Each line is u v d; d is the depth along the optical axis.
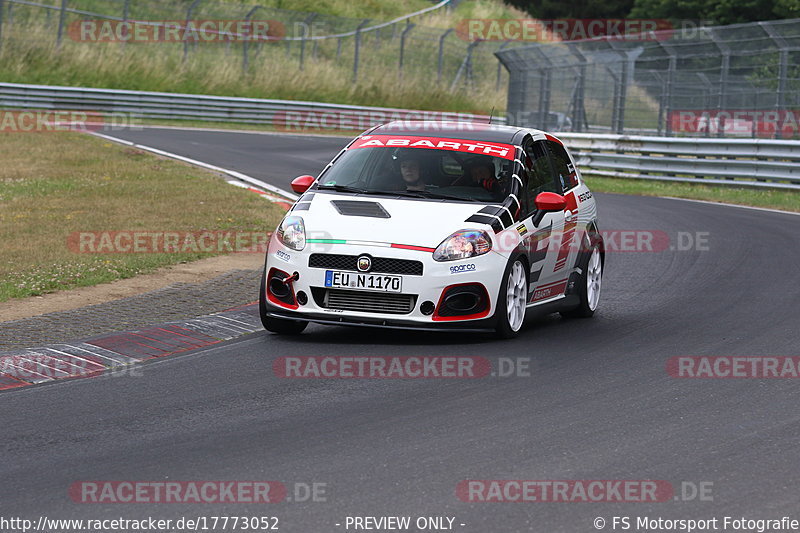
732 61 87.31
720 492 16.55
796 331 30.16
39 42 139.25
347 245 26.97
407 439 19.30
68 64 139.00
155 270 39.47
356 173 30.38
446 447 18.80
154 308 32.25
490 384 23.56
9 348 26.70
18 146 84.56
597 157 91.50
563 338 29.16
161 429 20.00
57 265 39.34
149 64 146.25
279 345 27.66
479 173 29.75
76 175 68.69
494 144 31.09
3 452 18.55
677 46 93.44
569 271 32.16
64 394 22.73
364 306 27.02
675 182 83.94
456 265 26.84
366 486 16.67
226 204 57.41
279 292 27.88
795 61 81.25
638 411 21.44
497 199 29.08
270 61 160.12
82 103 124.75
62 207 55.28
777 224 57.62
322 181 30.39
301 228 27.77
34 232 47.28
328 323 27.17
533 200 30.34
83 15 148.75
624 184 83.69
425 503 15.91
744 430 20.11
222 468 17.59
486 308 27.36
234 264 41.19
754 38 84.81
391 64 173.38
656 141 85.81
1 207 54.97
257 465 17.75
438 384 23.52
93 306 32.38
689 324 31.45
